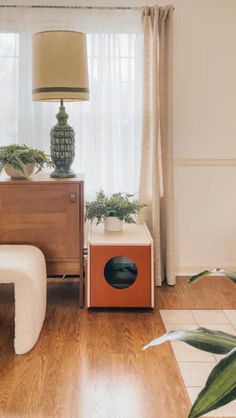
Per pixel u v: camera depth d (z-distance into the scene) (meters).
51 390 1.89
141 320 2.63
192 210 3.48
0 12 3.15
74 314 2.72
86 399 1.82
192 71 3.32
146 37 3.15
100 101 3.25
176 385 1.93
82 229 2.76
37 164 2.87
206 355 2.20
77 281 3.32
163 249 3.35
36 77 2.67
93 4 3.19
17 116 3.24
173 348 2.27
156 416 1.71
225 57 3.31
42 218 2.72
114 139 3.32
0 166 2.71
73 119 3.25
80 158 3.30
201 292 3.13
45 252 2.76
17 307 2.20
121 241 2.71
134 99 3.28
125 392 1.88
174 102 3.35
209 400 0.78
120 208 2.91
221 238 3.52
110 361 2.14
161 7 3.12
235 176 3.45
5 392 1.87
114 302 2.75
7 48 3.18
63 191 2.70
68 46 2.60
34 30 3.19
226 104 3.36
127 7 3.19
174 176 3.42
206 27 3.27
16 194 2.69
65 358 2.17
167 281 3.30
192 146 3.40
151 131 3.25
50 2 3.18
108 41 3.20
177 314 2.72
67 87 2.62
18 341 2.20
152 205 3.26
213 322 2.60
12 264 2.24
